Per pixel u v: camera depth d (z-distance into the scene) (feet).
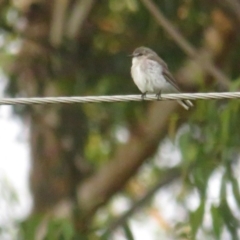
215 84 53.62
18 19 59.11
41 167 61.31
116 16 59.11
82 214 58.18
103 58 57.72
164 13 55.06
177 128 52.65
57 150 60.29
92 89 58.23
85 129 59.47
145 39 57.82
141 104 59.72
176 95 32.14
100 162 63.72
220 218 42.16
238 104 43.75
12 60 59.00
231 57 58.65
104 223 57.16
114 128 61.52
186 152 45.09
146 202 60.90
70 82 58.03
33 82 57.88
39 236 45.06
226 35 58.29
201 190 43.29
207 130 45.21
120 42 58.13
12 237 45.32
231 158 43.98
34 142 60.08
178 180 61.82
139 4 57.21
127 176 62.08
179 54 57.16
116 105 59.36
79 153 60.59
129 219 59.62
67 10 58.80
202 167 44.06
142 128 60.34
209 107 45.27
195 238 42.42
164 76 38.22
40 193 61.82
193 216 42.57
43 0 59.36
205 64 53.21
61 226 43.60
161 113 59.67
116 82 57.21
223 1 55.16
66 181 61.16
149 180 69.72
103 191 61.82
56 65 57.62
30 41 57.67
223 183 42.80
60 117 58.59
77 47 57.72
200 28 58.95
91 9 59.06
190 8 56.80
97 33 58.39
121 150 61.87
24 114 57.47
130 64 57.47
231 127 44.11
